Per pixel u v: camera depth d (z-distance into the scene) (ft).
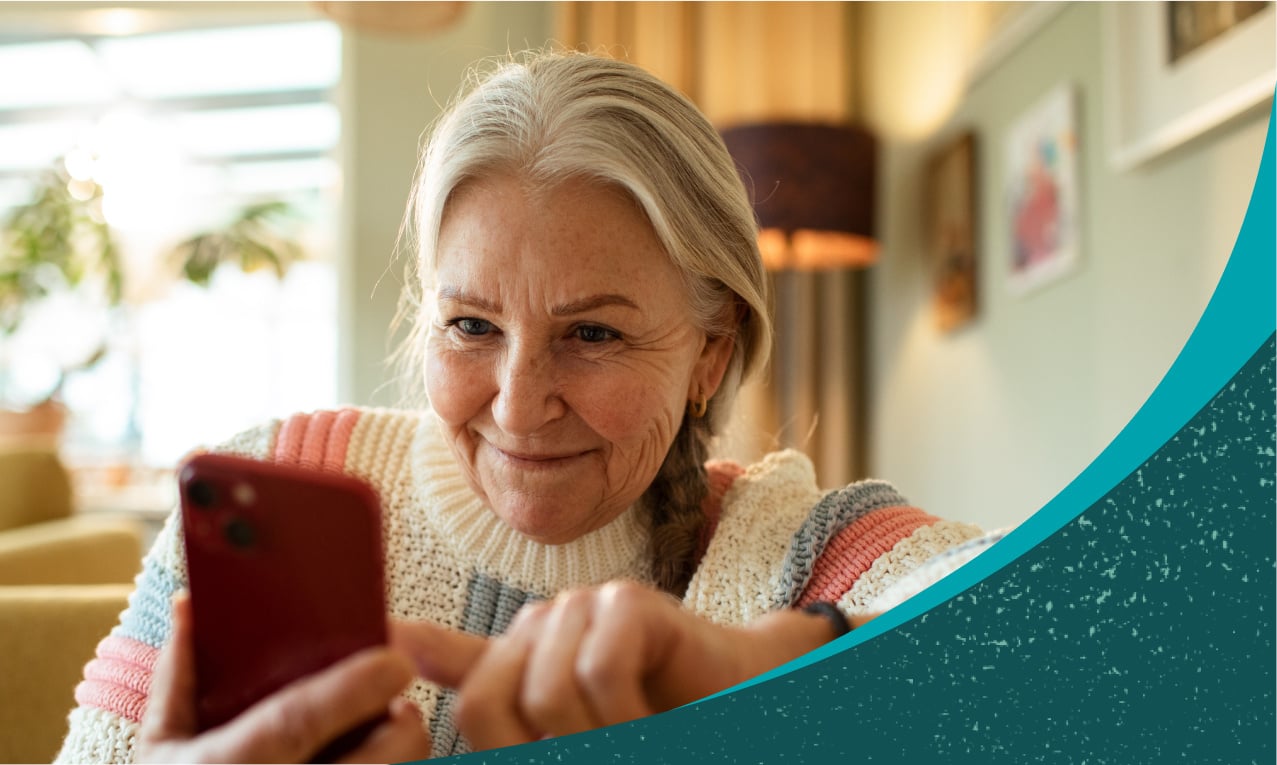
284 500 1.29
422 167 3.08
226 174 18.06
